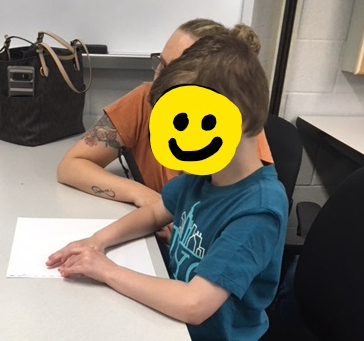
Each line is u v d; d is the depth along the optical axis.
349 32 2.00
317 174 2.22
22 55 1.55
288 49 1.92
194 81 0.78
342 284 1.06
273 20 1.94
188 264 0.89
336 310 1.08
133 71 1.90
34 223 1.04
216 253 0.78
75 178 1.23
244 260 0.77
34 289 0.81
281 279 1.39
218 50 0.79
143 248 0.99
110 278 0.82
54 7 1.75
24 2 1.72
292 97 2.09
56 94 1.54
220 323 0.86
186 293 0.76
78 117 1.68
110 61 1.81
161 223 1.06
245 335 0.90
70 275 0.85
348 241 1.06
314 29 1.98
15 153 1.48
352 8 1.96
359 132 1.88
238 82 0.76
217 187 0.89
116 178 1.22
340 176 2.24
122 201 1.18
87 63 1.79
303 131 2.12
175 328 0.74
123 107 1.32
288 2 1.83
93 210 1.13
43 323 0.73
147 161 1.35
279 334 1.30
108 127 1.33
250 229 0.78
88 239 0.95
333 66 2.06
